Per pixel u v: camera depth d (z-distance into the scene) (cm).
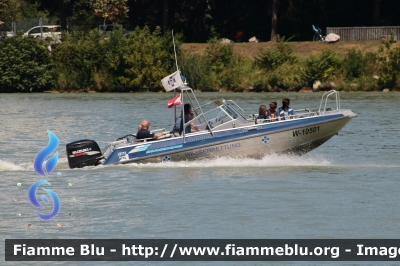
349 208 3809
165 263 3056
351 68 14025
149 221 3572
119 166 4881
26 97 13250
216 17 18275
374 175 4706
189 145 4875
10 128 7706
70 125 8000
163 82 4941
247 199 4000
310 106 10162
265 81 14112
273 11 16875
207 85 14400
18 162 5288
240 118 4966
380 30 15625
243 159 4956
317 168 4934
